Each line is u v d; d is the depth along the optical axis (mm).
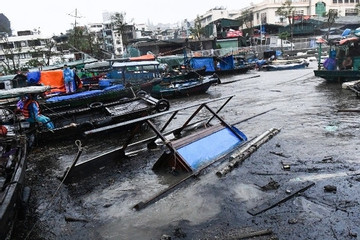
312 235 4773
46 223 5883
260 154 8305
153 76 20766
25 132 10164
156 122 13461
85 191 7059
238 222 5309
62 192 7113
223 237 4914
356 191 5938
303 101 15141
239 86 23938
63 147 10789
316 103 14312
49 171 8664
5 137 8172
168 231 5246
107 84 18359
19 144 7566
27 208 6473
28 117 10594
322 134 9508
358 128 9797
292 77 26469
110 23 64500
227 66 33094
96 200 6605
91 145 10867
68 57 42125
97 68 24031
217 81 22484
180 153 7766
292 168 7242
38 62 39500
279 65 34156
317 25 54219
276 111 13430
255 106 15109
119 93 15914
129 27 64312
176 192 6582
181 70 27938
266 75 30375
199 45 46719
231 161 7793
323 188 6164
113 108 13344
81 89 17516
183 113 15109
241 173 7238
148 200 6230
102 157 8180
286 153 8211
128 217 5816
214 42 47906
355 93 15148
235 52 38594
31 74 16422
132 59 25484
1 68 39969
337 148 8219
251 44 51875
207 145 8492
